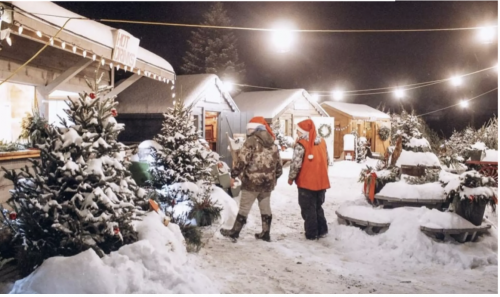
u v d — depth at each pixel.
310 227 7.01
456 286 5.13
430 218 6.58
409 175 7.62
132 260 4.37
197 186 7.58
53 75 8.20
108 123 4.77
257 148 6.68
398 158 7.75
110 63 7.58
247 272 5.36
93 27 6.79
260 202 6.84
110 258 4.30
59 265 4.06
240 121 15.31
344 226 7.18
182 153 7.78
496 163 10.52
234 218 7.80
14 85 7.85
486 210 8.71
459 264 5.93
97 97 4.73
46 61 7.97
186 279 4.32
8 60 7.00
